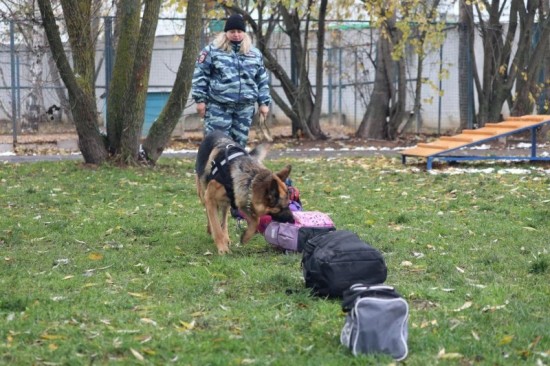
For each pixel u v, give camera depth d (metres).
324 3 18.56
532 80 19.27
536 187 10.41
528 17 18.64
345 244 5.16
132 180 11.47
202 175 6.82
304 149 17.94
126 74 13.12
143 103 13.01
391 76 19.67
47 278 5.69
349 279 5.05
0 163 13.95
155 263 6.19
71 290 5.35
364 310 3.95
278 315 4.67
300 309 4.84
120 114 13.12
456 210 8.77
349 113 23.98
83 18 12.94
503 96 19.44
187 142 19.23
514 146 17.92
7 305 4.88
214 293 5.27
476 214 8.47
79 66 12.96
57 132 20.17
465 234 7.36
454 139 13.26
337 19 19.55
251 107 8.44
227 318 4.64
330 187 10.66
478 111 20.09
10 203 9.30
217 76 8.23
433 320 4.56
